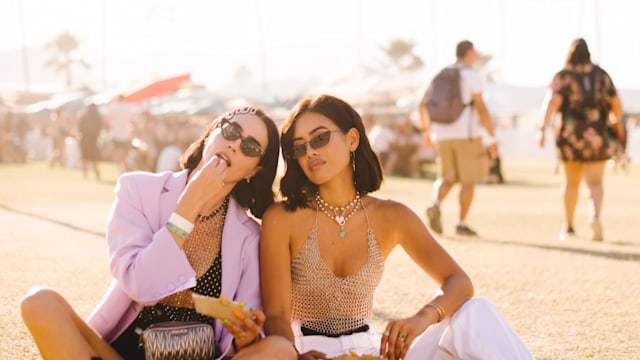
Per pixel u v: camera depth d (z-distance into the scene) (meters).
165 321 3.22
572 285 6.58
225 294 3.26
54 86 55.06
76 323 2.99
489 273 7.09
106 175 22.39
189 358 2.92
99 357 3.04
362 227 3.51
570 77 9.19
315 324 3.49
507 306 5.81
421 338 3.45
